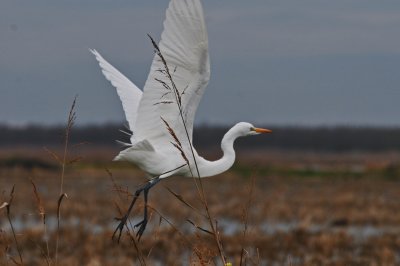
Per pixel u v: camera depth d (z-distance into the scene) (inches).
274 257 649.6
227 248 657.6
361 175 2137.1
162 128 359.9
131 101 406.3
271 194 1392.7
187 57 338.6
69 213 941.2
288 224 941.2
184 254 624.4
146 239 675.4
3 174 1796.3
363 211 1107.9
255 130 409.1
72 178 1787.6
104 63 415.5
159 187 1555.1
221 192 1453.0
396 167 2252.7
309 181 1907.0
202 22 330.6
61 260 585.9
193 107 355.3
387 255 677.3
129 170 2149.4
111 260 587.2
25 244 653.3
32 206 963.3
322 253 700.0
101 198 1182.9
